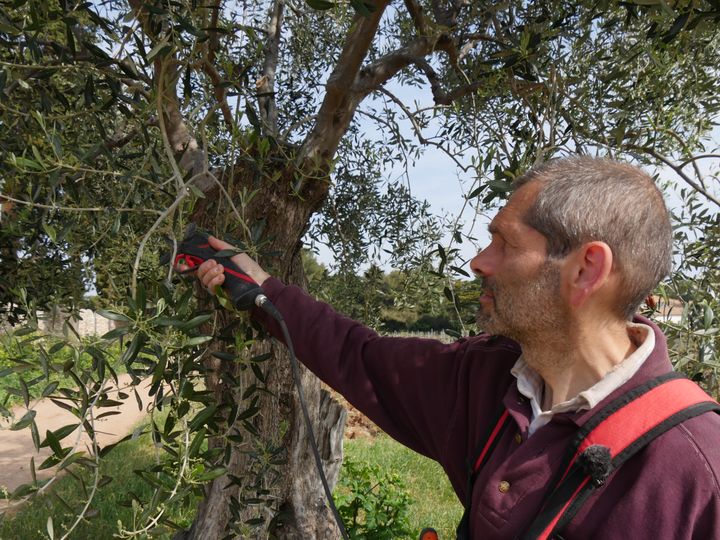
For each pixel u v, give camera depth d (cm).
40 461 694
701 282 185
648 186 101
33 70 151
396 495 441
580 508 90
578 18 200
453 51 222
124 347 128
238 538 236
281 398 275
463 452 127
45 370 105
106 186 196
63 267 217
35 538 437
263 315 153
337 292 298
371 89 199
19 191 170
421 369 140
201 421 121
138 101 160
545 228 102
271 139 183
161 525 112
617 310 101
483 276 114
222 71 188
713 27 177
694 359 145
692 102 196
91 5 137
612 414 93
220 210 196
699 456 86
